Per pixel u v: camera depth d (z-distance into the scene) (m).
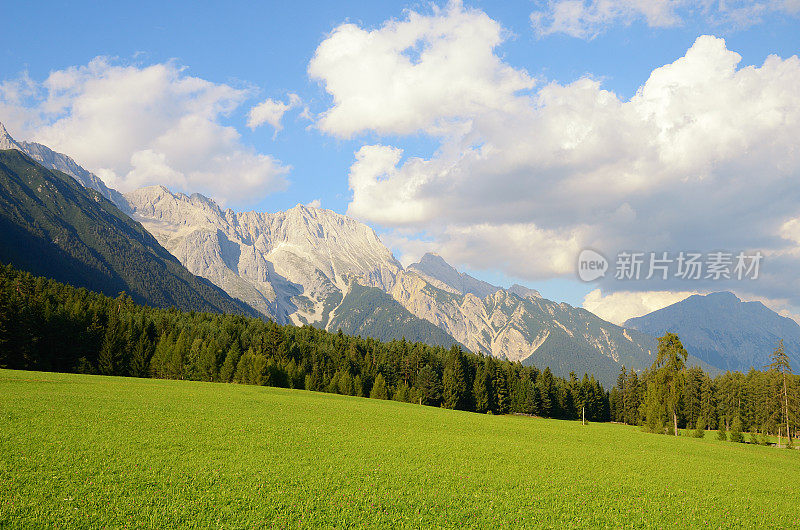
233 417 55.31
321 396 98.75
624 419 162.62
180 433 42.62
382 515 25.03
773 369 107.31
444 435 57.69
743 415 142.75
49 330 117.25
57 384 72.56
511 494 31.55
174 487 26.59
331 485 29.75
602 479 38.94
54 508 21.97
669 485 38.94
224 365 124.56
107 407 53.56
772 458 66.00
